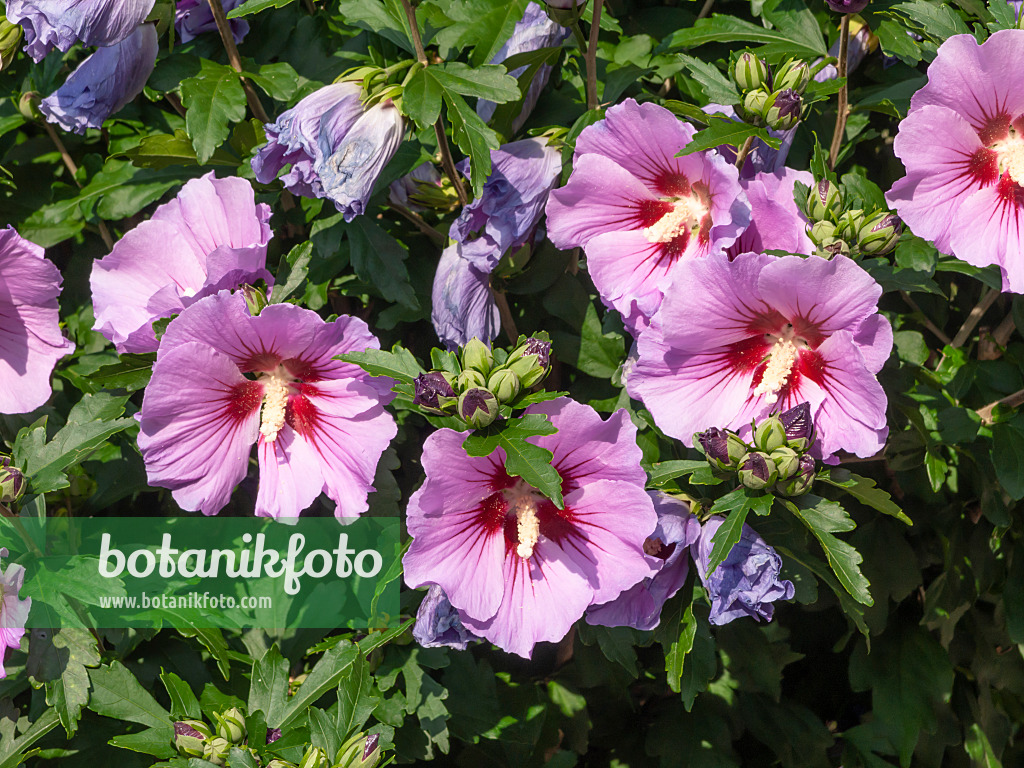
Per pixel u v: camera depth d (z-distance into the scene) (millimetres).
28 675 926
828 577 917
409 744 1000
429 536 880
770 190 932
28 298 955
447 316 975
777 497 914
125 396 954
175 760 896
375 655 985
